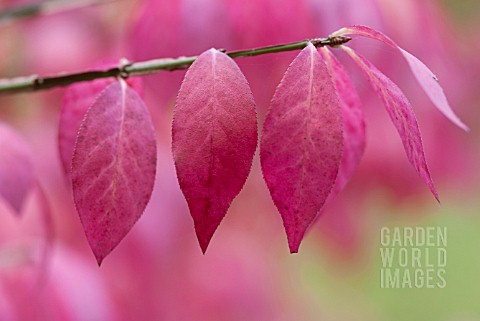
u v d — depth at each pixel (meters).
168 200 0.53
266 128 0.30
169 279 0.55
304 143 0.30
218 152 0.30
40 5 0.49
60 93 0.57
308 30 0.44
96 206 0.31
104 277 0.49
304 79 0.30
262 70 0.44
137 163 0.32
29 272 0.45
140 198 0.32
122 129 0.32
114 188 0.32
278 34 0.44
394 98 0.31
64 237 0.51
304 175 0.30
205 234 0.30
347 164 0.35
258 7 0.44
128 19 0.54
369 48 0.45
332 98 0.30
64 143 0.37
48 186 0.53
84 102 0.37
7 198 0.40
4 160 0.40
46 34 0.57
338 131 0.30
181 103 0.30
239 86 0.30
